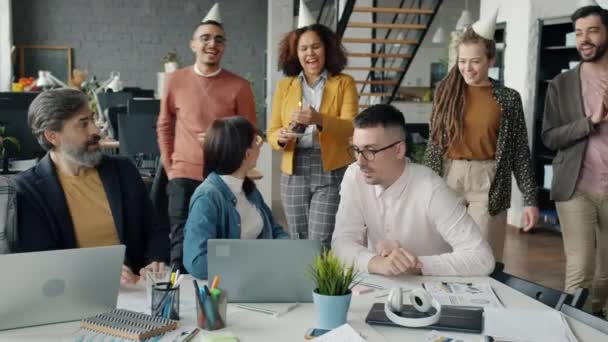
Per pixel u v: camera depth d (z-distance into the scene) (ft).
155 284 5.35
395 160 6.89
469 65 9.43
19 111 13.60
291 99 11.16
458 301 5.72
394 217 7.23
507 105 9.62
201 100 10.83
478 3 34.68
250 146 7.13
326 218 10.69
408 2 32.45
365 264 6.63
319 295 5.04
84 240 7.12
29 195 6.79
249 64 36.52
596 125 9.93
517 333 4.91
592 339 4.88
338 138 10.50
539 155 20.68
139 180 7.70
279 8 29.81
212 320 4.99
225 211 6.95
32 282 4.99
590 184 10.09
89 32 34.55
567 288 10.43
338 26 23.17
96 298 5.29
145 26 35.12
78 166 7.14
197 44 10.81
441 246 7.36
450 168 9.93
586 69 10.23
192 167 10.72
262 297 5.66
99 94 21.18
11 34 32.78
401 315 5.20
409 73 34.99
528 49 20.59
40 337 4.88
